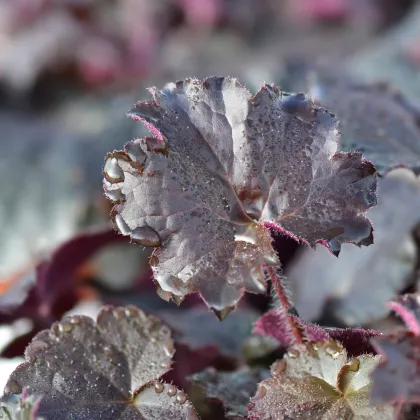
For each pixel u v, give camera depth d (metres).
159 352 0.37
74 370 0.36
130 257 0.55
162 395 0.36
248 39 1.02
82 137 0.68
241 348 0.43
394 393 0.33
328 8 1.03
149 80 0.77
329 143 0.36
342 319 0.42
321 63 0.54
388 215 0.44
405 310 0.34
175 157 0.36
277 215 0.36
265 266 0.36
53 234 0.61
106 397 0.36
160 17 0.96
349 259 0.43
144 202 0.35
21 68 0.85
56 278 0.46
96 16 0.93
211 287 0.35
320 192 0.36
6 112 0.82
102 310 0.37
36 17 0.90
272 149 0.36
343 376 0.35
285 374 0.36
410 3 1.03
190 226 0.36
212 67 0.86
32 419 0.34
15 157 0.66
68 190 0.62
